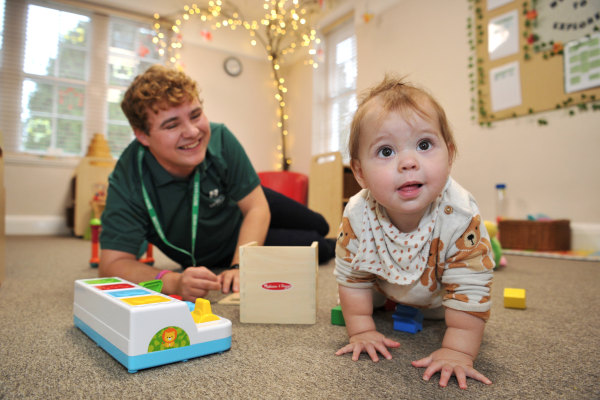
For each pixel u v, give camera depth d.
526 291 1.16
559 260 1.91
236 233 1.38
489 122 2.60
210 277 0.85
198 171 1.13
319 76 4.24
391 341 0.65
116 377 0.53
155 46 3.93
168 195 1.12
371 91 0.64
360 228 0.67
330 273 1.42
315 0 3.85
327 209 3.06
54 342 0.66
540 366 0.58
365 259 0.65
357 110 0.62
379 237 0.65
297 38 4.24
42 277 1.31
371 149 0.57
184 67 4.05
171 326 0.57
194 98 0.97
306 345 0.67
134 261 1.00
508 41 2.50
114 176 1.09
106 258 1.01
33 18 3.43
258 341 0.68
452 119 2.81
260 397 0.47
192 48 4.10
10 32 3.34
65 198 3.47
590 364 0.59
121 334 0.56
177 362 0.58
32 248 2.27
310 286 0.80
